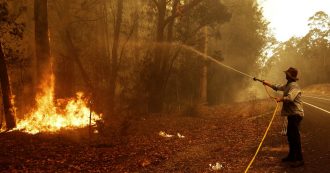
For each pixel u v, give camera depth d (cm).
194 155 962
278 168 752
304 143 1016
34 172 830
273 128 1353
